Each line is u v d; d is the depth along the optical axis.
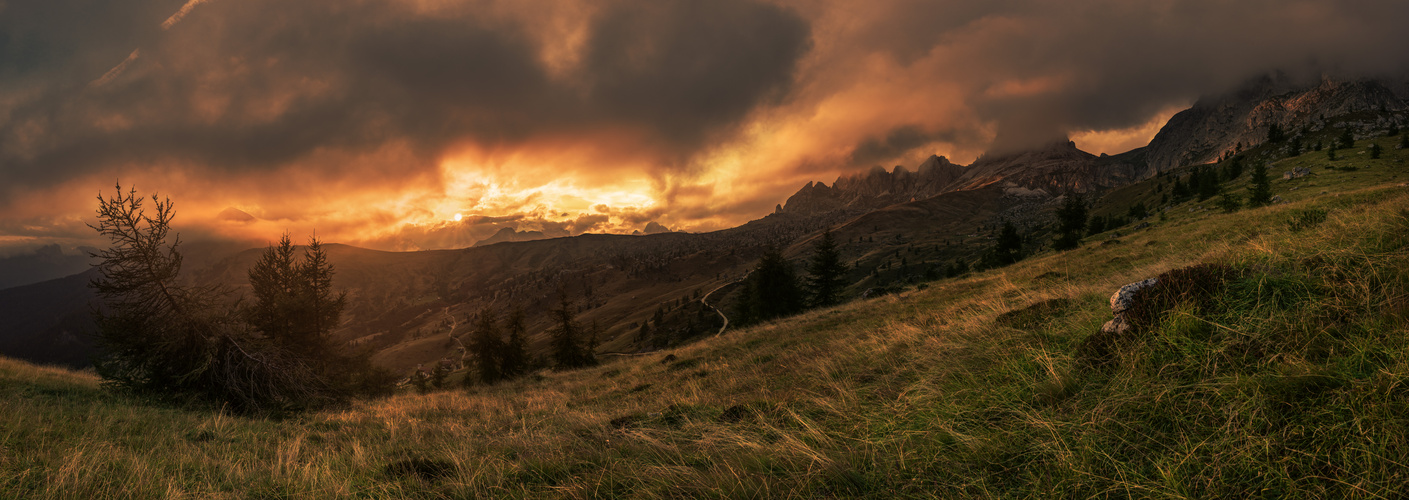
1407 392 2.34
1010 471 2.94
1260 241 5.09
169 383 13.83
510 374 34.53
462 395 21.14
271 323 19.95
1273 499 2.18
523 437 6.85
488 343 34.38
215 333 14.26
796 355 10.80
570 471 4.50
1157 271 7.93
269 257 20.73
